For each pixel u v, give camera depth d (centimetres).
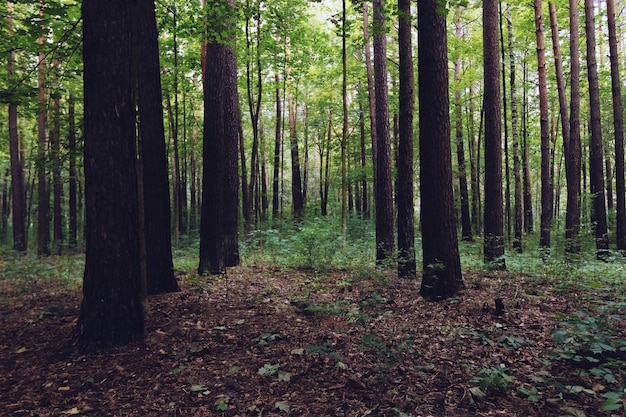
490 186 987
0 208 3353
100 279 487
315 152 3869
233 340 517
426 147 700
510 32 1326
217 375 420
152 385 402
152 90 751
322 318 611
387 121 1091
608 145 2061
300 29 1570
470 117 2016
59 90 879
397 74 1806
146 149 747
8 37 790
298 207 2444
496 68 986
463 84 1678
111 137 481
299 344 503
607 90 1739
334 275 994
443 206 695
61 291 849
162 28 886
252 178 1498
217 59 948
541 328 524
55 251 1581
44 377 424
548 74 1786
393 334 522
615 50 1284
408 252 896
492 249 962
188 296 737
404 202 915
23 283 927
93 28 472
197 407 359
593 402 347
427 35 691
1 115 1803
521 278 841
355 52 1750
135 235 509
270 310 656
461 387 384
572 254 962
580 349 423
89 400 377
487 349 470
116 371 432
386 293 759
